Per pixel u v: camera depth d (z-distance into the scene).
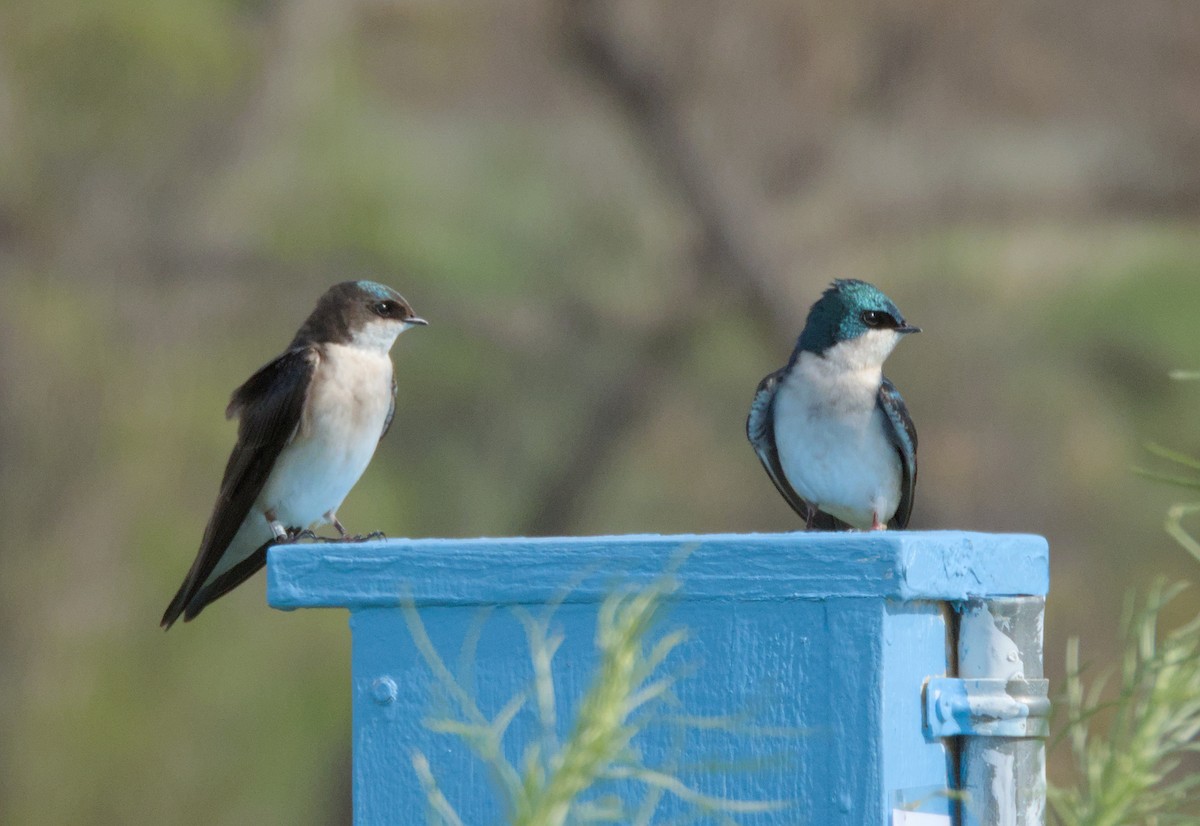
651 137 15.41
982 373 14.38
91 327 14.03
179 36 13.29
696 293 16.12
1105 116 14.34
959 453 14.33
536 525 16.30
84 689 13.55
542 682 2.88
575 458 16.25
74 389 13.84
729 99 15.41
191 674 13.78
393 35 14.78
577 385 16.41
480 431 15.98
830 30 14.77
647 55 15.28
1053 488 14.11
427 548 4.23
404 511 15.16
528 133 15.43
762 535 4.15
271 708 13.91
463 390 15.84
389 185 14.72
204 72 13.71
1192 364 13.67
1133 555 13.77
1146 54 14.09
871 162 15.17
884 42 14.69
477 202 15.37
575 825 3.87
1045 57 14.27
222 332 14.61
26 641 13.50
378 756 4.25
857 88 15.00
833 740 3.99
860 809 3.97
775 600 4.04
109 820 13.52
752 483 16.30
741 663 4.05
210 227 14.43
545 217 15.75
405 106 15.05
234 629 13.96
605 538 4.23
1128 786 3.19
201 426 13.97
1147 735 3.22
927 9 14.38
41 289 13.94
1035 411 14.22
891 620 4.04
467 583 4.21
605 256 16.16
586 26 15.05
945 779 4.30
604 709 2.61
